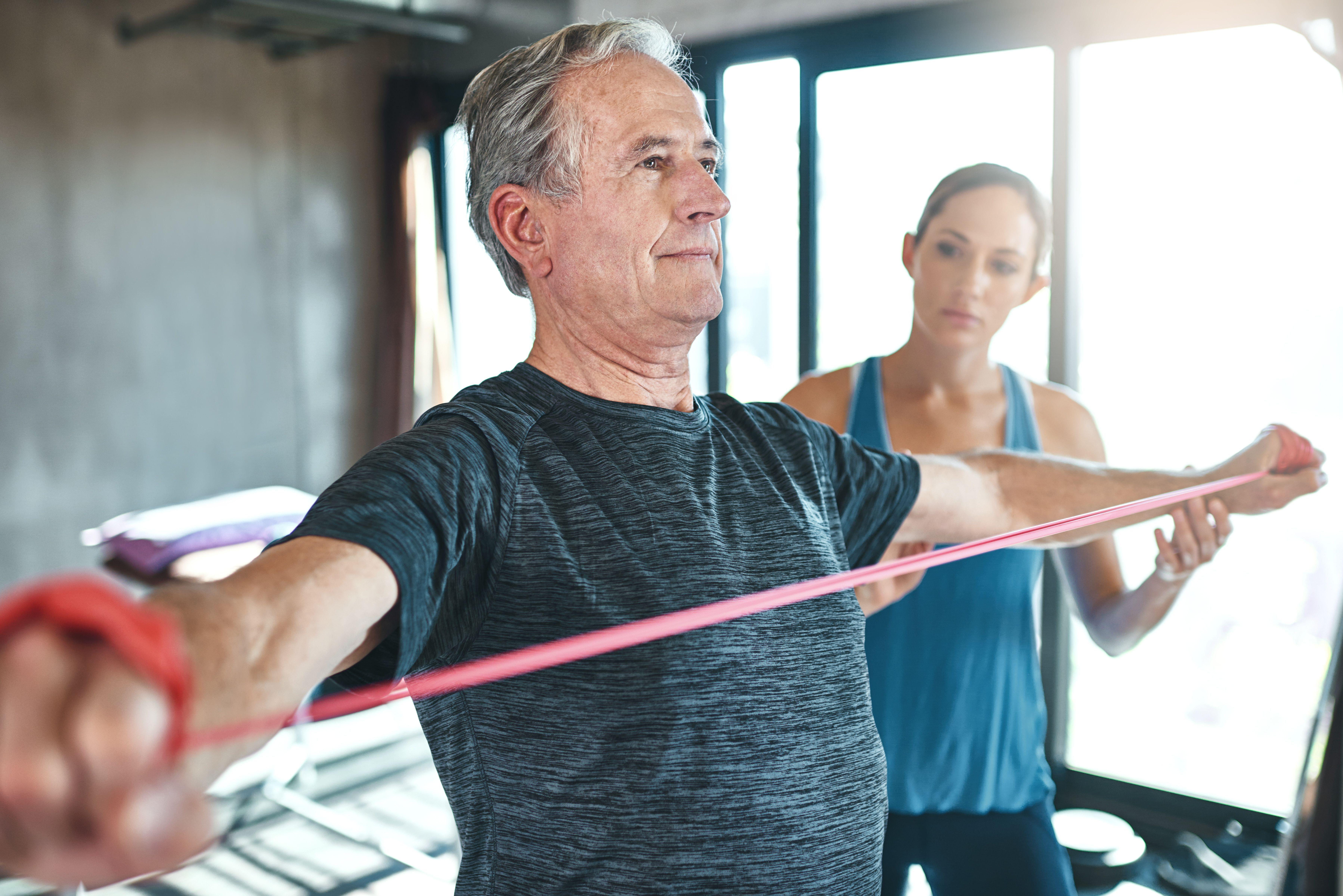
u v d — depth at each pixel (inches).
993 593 56.1
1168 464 107.4
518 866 30.5
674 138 34.0
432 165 181.9
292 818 116.8
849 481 39.8
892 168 122.6
